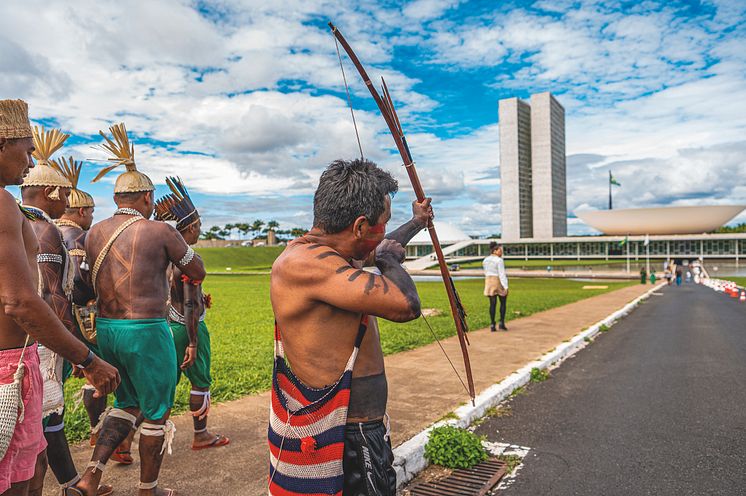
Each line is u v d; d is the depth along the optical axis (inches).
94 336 133.6
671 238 3563.0
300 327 71.7
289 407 71.9
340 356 71.8
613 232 4869.6
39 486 89.0
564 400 217.8
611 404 211.6
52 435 110.0
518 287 1272.1
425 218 94.6
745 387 239.8
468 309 577.3
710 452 157.6
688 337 406.9
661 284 1435.8
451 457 146.3
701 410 202.5
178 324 149.7
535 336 378.0
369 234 74.4
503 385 226.2
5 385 74.7
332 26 82.4
